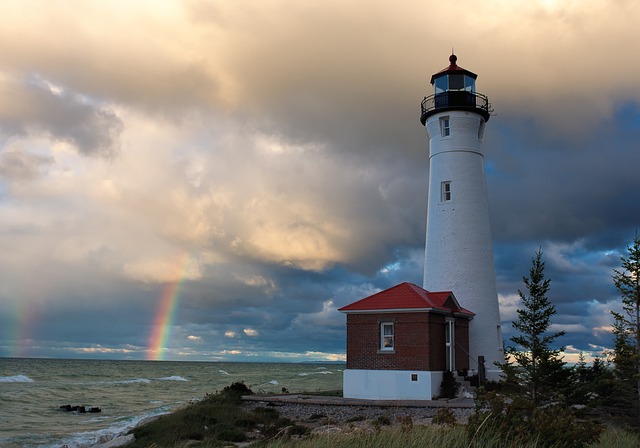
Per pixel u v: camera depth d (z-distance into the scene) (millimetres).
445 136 39844
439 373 31734
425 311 31234
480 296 37719
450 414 17312
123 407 53875
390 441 13625
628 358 26812
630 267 27406
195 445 22406
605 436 17469
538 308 30078
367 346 32531
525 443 13609
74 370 135250
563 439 13922
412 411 27359
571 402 29531
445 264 38344
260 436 24531
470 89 40500
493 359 37094
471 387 32938
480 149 40156
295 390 65812
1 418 43625
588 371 37188
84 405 54375
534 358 29766
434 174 40031
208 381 101500
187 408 32125
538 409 14914
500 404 14836
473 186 39062
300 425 26578
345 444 13758
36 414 46969
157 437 25109
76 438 33750
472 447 13172
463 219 38500
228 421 27625
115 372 132000
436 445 13180
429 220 40031
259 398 33219
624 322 27359
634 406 26969
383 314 32312
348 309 33094
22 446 30875
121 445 25219
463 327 36125
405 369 31297
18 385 76500
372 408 28906
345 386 32594
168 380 103875
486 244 38781
